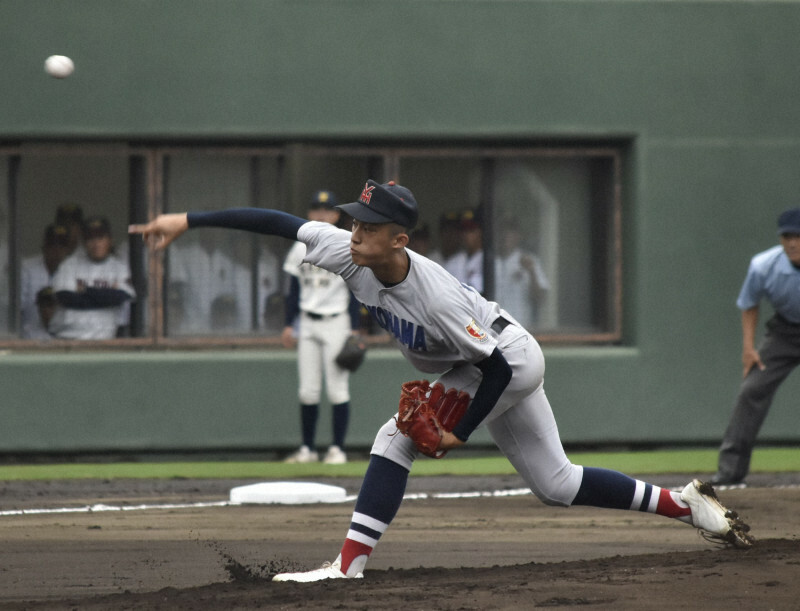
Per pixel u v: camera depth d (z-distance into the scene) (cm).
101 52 3884
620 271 4144
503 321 1647
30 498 2895
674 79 4062
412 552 2073
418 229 4066
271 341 4003
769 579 1545
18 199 3925
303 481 3216
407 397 1558
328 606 1416
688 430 4050
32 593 1681
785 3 4100
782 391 4059
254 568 1895
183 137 3925
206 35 3912
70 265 3941
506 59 4003
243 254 4022
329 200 3484
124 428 3850
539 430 1692
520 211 4122
